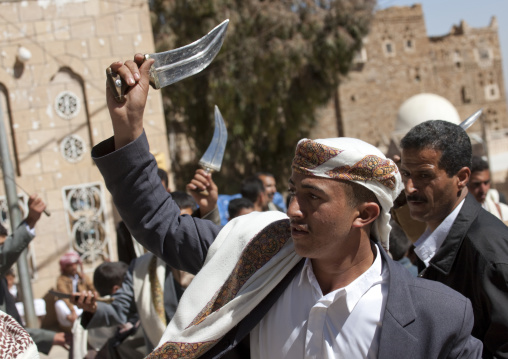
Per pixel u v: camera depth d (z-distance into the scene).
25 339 1.77
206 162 2.60
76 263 7.73
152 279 3.39
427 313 1.63
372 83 33.53
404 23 35.03
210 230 1.93
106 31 9.71
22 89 9.34
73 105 9.55
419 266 2.57
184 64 1.74
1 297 3.66
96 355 3.82
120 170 1.72
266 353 1.73
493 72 37.81
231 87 16.53
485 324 2.12
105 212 9.54
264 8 16.94
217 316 1.71
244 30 16.64
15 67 9.32
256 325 1.74
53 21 9.49
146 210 1.81
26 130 9.33
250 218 1.89
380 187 1.63
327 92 18.86
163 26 16.17
